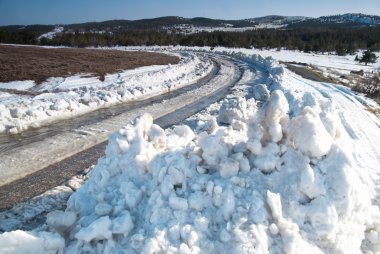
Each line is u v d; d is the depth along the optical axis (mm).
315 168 5715
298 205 5418
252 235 4906
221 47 78062
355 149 10094
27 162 9547
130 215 5531
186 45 83438
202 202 5453
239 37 82250
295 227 5117
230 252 4836
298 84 24547
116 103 17641
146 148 6746
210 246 4938
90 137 11852
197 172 6062
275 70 28609
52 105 15023
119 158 6645
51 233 5352
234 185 5660
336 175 5574
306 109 6453
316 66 43094
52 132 12352
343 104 18594
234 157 6109
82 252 5238
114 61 35312
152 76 25906
